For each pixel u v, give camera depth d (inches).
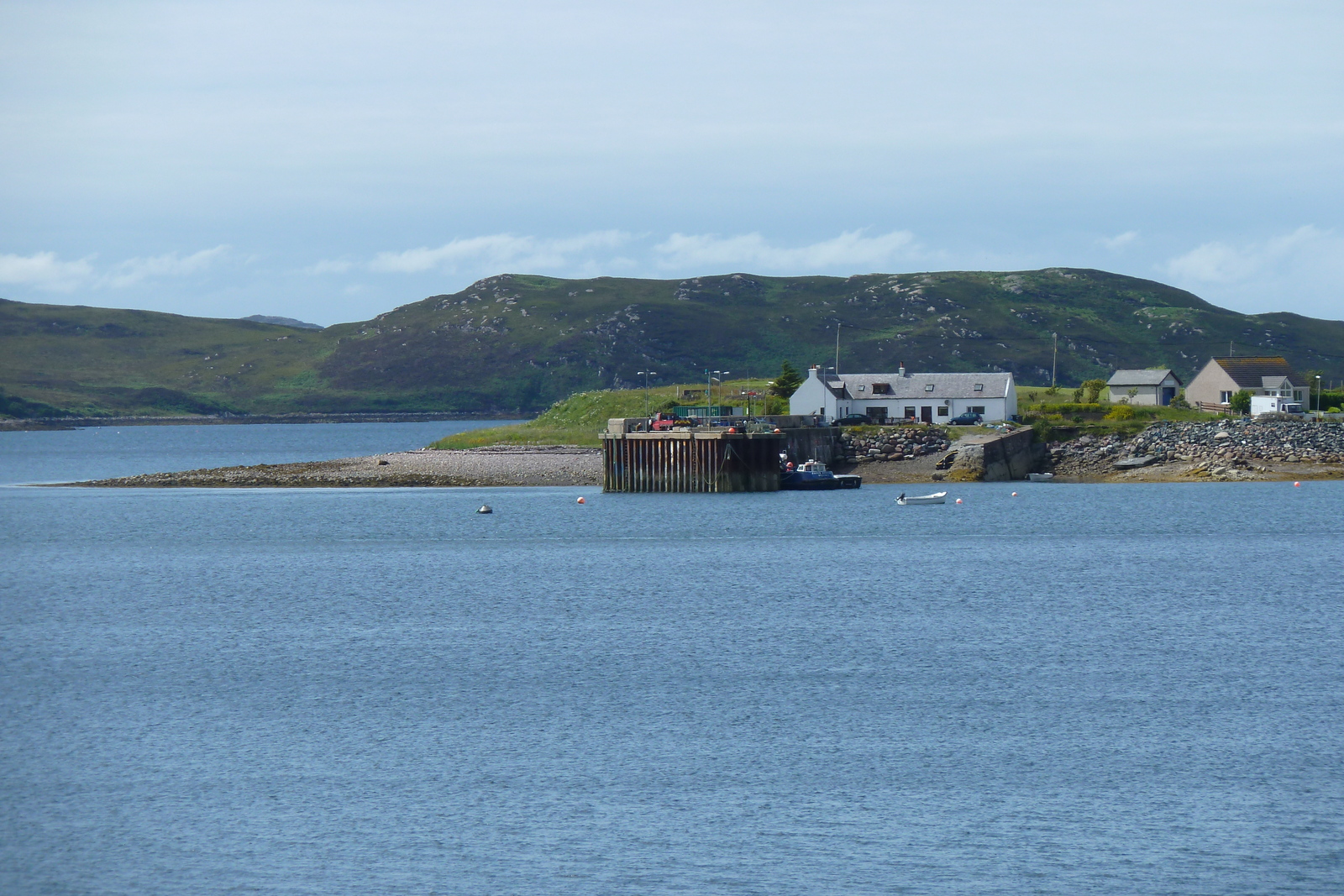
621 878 2603.3
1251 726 3548.2
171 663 4557.1
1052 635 4879.4
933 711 3747.5
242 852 2755.9
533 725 3651.6
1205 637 4817.9
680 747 3430.1
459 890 2559.1
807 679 4170.8
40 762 3361.2
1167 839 2768.2
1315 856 2677.2
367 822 2913.4
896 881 2578.7
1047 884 2561.5
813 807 2967.5
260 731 3619.6
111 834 2861.7
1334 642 4682.6
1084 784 3093.0
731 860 2687.0
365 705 3892.7
